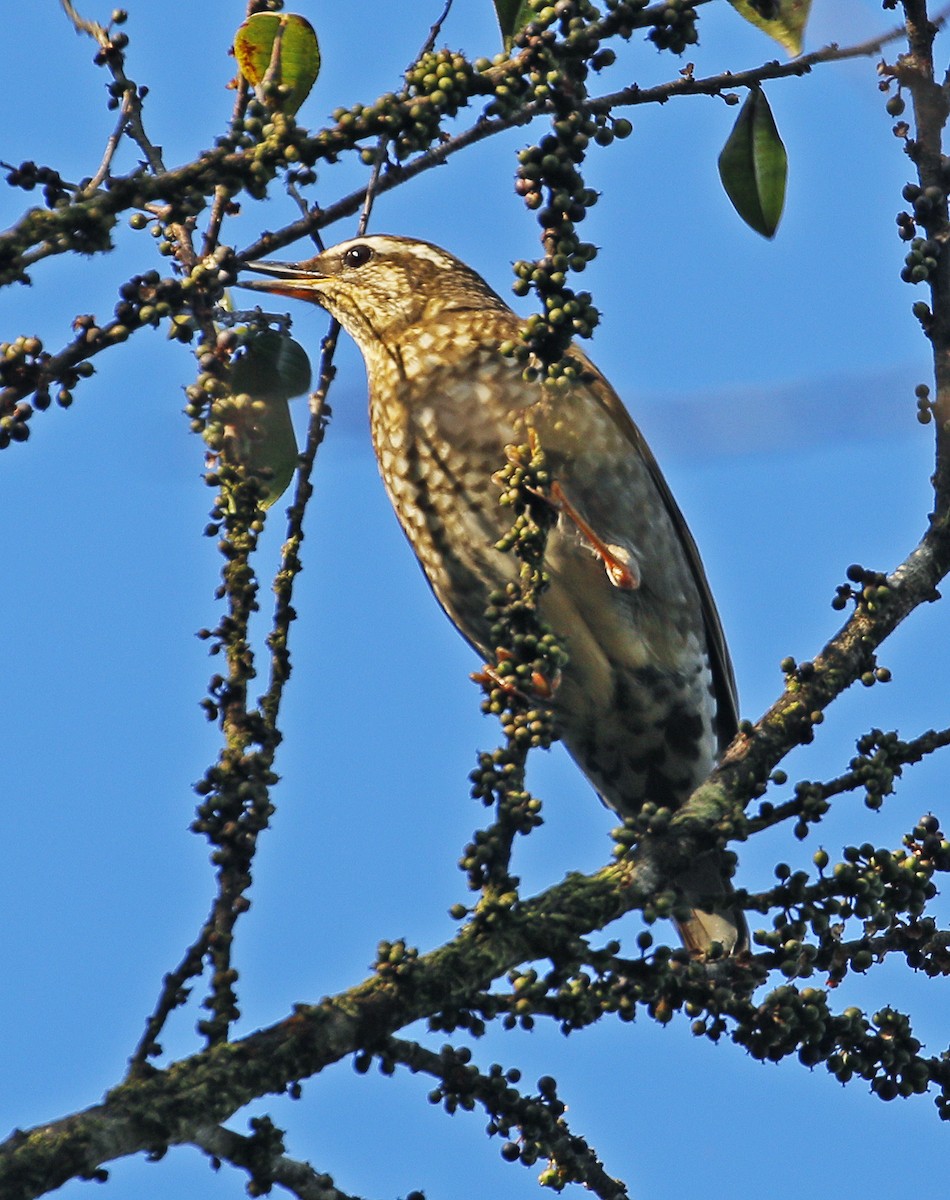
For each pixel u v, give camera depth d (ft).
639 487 41.47
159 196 24.53
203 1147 21.25
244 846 23.66
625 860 25.00
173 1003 22.30
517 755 25.11
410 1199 22.93
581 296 26.05
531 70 25.79
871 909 24.63
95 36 26.50
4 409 24.50
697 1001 24.02
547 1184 24.84
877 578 28.43
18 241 23.54
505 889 24.03
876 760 25.55
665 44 26.48
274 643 26.12
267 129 25.22
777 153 31.91
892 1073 24.93
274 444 29.60
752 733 27.09
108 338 24.85
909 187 28.73
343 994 22.58
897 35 28.71
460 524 42.47
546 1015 23.45
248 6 30.50
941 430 28.91
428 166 28.99
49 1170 19.48
